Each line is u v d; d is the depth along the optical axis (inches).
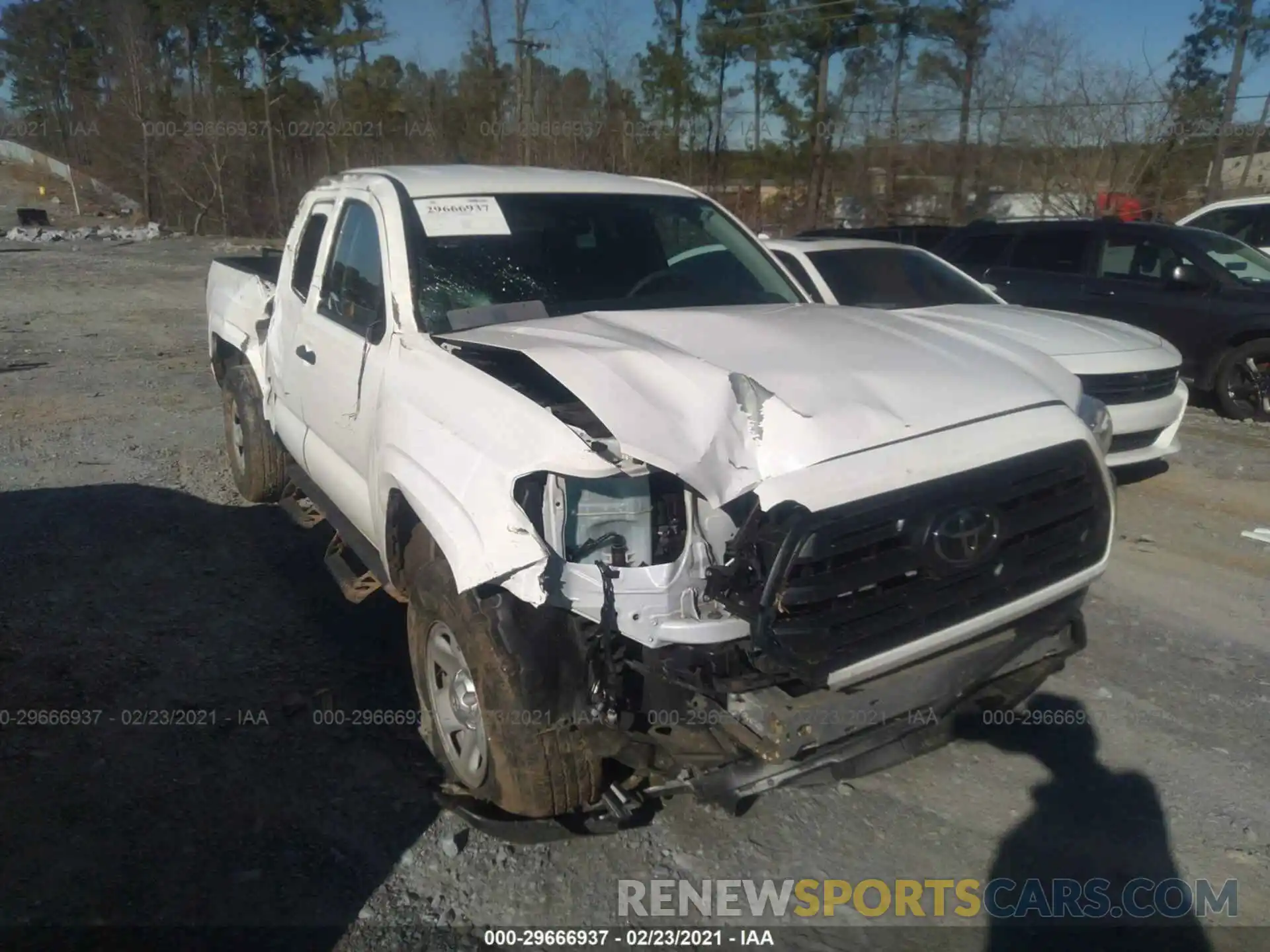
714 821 146.4
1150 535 257.8
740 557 117.2
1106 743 165.0
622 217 191.3
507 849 140.2
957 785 154.7
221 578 224.8
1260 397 374.9
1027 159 1112.8
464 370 143.3
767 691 120.9
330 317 192.2
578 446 121.0
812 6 1184.8
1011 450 126.8
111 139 1841.8
